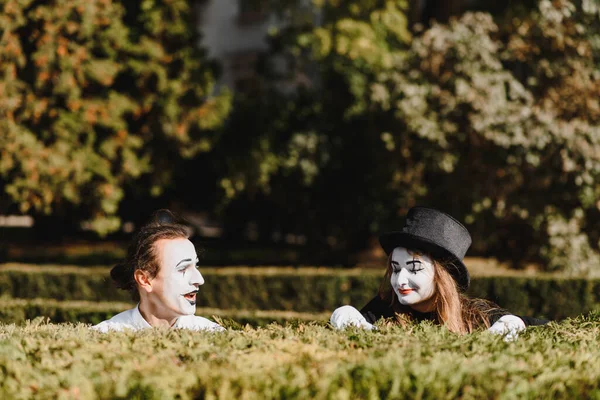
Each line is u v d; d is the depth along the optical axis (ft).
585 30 41.57
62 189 43.14
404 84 41.22
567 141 39.01
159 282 12.41
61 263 54.85
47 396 8.24
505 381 8.73
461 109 40.52
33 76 41.75
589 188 39.73
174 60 47.62
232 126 54.70
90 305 26.48
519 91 40.29
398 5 50.47
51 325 11.89
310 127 55.16
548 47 41.65
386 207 50.49
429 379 8.37
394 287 13.32
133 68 45.65
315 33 49.19
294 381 8.10
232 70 76.07
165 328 11.07
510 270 42.65
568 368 9.27
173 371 8.46
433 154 41.11
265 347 9.64
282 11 54.80
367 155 51.88
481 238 42.14
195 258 12.68
